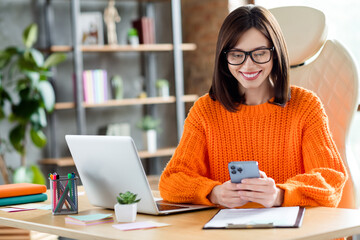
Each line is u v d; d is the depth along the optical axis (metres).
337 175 1.75
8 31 4.72
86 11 5.06
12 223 1.72
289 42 2.32
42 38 4.86
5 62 4.38
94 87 4.79
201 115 2.01
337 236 1.38
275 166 1.94
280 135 1.93
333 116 2.17
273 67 1.91
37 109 4.31
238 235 1.34
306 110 1.91
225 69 1.94
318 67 2.27
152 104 5.41
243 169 1.63
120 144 1.64
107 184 1.76
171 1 4.99
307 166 1.86
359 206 2.10
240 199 1.65
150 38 5.07
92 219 1.59
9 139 4.38
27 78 4.40
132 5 5.31
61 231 1.55
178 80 5.04
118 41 5.23
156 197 2.04
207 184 1.76
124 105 5.30
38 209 1.87
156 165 5.36
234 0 4.91
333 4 4.19
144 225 1.51
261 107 1.95
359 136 4.00
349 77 2.16
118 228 1.50
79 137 1.80
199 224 1.51
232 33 1.81
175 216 1.64
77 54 4.67
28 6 4.80
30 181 4.35
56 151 4.91
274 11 2.38
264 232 1.36
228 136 1.98
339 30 4.16
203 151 2.02
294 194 1.64
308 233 1.34
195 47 5.19
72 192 1.77
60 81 4.96
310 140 1.87
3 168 4.46
